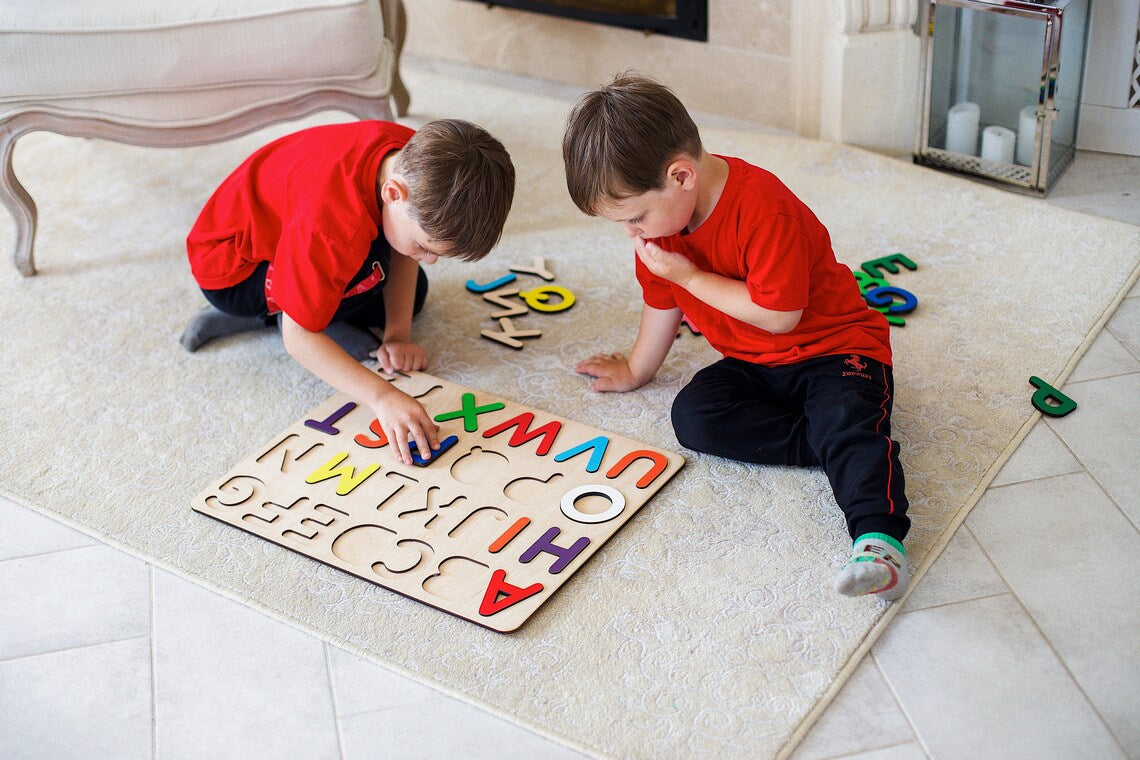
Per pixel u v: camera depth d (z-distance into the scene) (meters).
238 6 1.72
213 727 1.15
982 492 1.34
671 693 1.13
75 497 1.44
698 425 1.38
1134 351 1.55
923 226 1.89
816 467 1.39
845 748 1.08
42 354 1.72
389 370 1.61
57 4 1.72
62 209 2.11
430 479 1.41
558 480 1.40
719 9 2.23
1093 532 1.28
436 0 2.63
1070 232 1.83
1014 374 1.53
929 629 1.19
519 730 1.12
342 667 1.20
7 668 1.23
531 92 2.58
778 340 1.35
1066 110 1.97
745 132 2.26
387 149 1.41
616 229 1.96
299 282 1.37
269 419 1.56
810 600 1.22
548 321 1.73
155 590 1.31
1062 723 1.08
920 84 2.02
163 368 1.67
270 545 1.35
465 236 1.32
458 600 1.24
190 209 2.09
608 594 1.25
